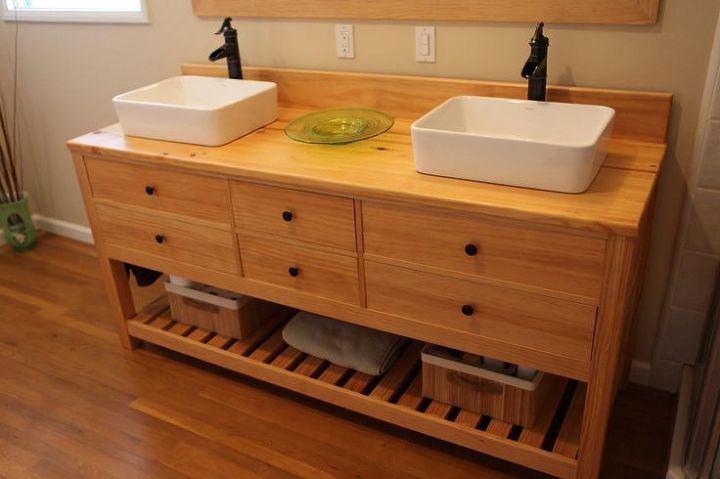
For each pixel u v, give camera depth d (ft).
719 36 5.03
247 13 7.16
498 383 5.51
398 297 5.44
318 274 5.77
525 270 4.73
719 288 5.61
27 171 10.55
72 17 8.52
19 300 8.90
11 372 7.42
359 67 6.83
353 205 5.22
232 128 6.22
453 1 5.99
